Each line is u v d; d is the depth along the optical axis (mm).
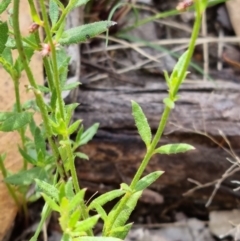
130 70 455
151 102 402
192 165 395
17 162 368
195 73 461
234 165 391
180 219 422
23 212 391
